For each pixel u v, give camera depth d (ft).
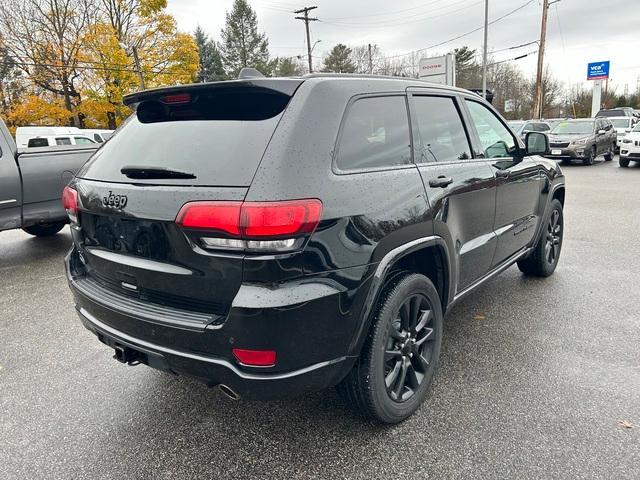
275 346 6.24
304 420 8.61
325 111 7.07
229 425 8.53
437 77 61.93
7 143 18.31
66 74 81.71
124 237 7.39
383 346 7.72
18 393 9.71
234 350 6.34
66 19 81.56
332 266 6.58
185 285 6.71
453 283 9.65
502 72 183.42
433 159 9.25
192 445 8.02
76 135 55.11
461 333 11.89
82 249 8.55
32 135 58.59
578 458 7.37
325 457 7.63
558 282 15.47
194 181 6.59
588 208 28.50
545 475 7.04
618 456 7.38
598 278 15.74
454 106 10.53
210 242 6.29
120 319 7.41
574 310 13.14
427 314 8.86
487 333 11.84
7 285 16.67
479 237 10.75
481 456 7.50
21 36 81.61
